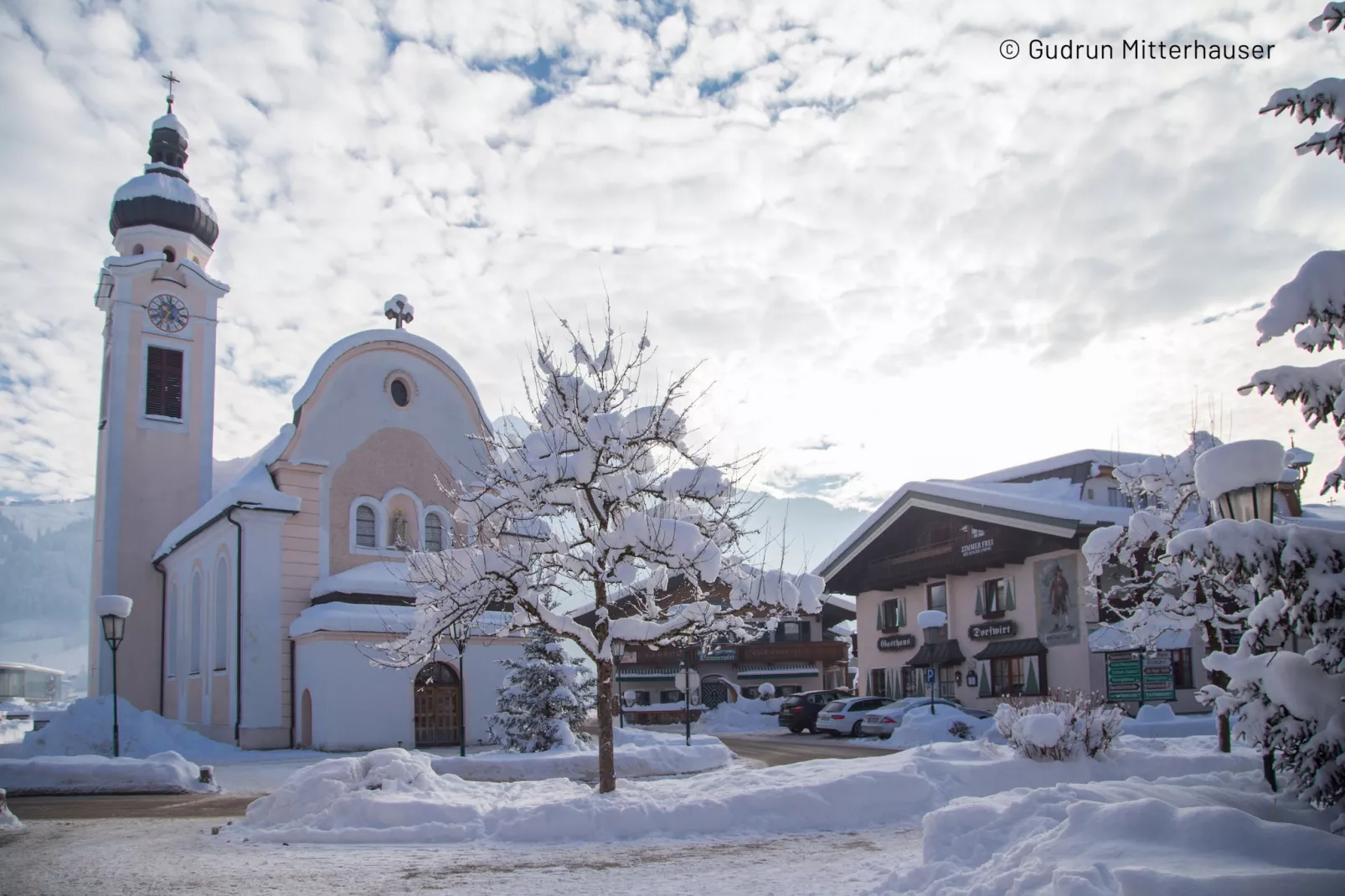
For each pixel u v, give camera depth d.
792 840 13.12
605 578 15.54
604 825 13.66
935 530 39.78
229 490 37.34
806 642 53.34
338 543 36.84
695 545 14.81
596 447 15.04
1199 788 10.40
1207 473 9.78
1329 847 6.88
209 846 13.52
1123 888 6.26
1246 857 6.91
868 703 36.56
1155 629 19.28
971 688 37.72
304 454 36.50
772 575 15.70
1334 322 8.17
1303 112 7.98
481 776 22.61
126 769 21.52
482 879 10.70
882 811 14.65
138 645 43.19
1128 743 20.58
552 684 26.58
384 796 15.11
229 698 35.03
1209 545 8.88
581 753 24.56
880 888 9.02
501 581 15.54
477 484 18.20
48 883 10.71
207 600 37.84
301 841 13.85
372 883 10.61
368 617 33.59
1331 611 8.52
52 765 21.23
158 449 44.66
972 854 9.15
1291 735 9.53
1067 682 33.22
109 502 43.47
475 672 35.28
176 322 45.62
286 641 35.25
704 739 28.58
